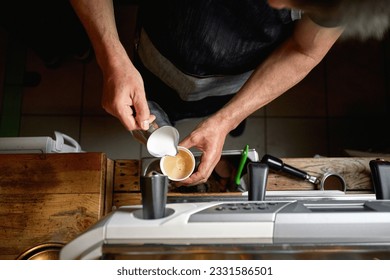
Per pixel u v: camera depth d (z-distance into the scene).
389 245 0.35
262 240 0.35
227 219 0.36
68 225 0.75
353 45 1.72
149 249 0.36
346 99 1.67
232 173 0.86
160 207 0.38
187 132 1.59
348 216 0.36
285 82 0.80
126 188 0.87
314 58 0.76
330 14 0.33
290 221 0.36
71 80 1.66
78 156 0.79
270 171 0.89
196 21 0.80
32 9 1.28
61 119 1.61
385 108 1.67
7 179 0.77
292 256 0.37
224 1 0.76
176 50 0.89
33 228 0.75
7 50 1.68
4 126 1.58
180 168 0.68
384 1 0.29
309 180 0.88
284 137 1.62
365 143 1.62
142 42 0.97
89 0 0.68
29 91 1.64
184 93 1.06
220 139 0.77
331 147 1.62
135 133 0.70
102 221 0.39
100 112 1.63
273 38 0.84
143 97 0.62
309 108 1.66
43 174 0.78
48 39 1.46
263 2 0.75
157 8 0.85
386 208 0.39
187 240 0.36
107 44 0.65
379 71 1.70
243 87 0.83
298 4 0.34
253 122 1.64
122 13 1.72
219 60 0.90
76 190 0.77
